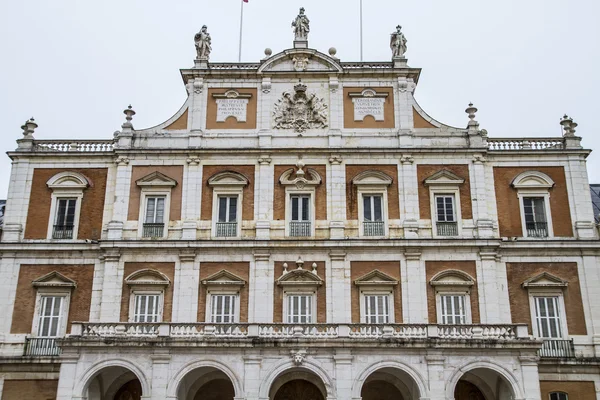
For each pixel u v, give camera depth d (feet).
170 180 147.02
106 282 139.74
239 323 126.11
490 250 140.67
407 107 153.17
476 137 149.79
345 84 155.12
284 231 143.43
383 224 143.74
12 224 145.69
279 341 122.31
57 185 148.36
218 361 122.42
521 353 121.70
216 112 153.58
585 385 133.49
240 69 156.25
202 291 139.13
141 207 145.89
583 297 139.64
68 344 123.13
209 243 140.97
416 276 139.23
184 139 151.43
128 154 149.48
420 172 147.84
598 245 142.00
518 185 147.54
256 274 139.74
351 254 140.97
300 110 152.76
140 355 123.24
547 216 145.79
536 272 141.59
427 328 124.77
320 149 148.15
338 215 144.46
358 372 121.29
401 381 133.18
